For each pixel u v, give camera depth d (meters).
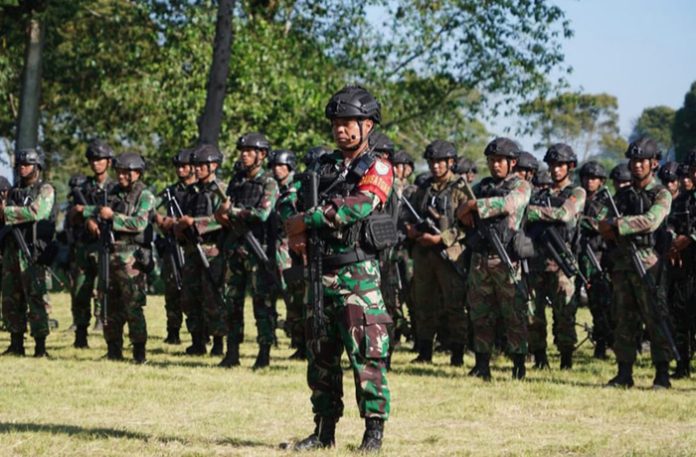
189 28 39.06
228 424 10.51
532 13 40.78
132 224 15.77
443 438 9.95
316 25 42.59
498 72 41.66
